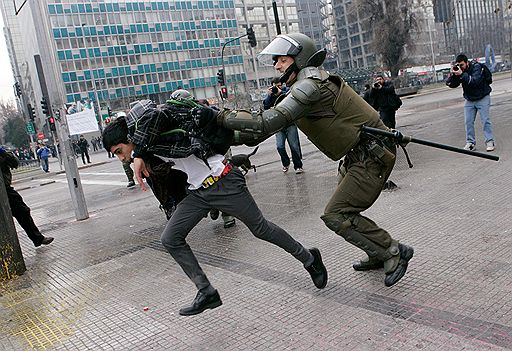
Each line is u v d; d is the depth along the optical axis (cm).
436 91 4238
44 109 1953
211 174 313
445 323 293
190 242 572
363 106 339
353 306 336
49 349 348
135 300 416
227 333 328
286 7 8881
